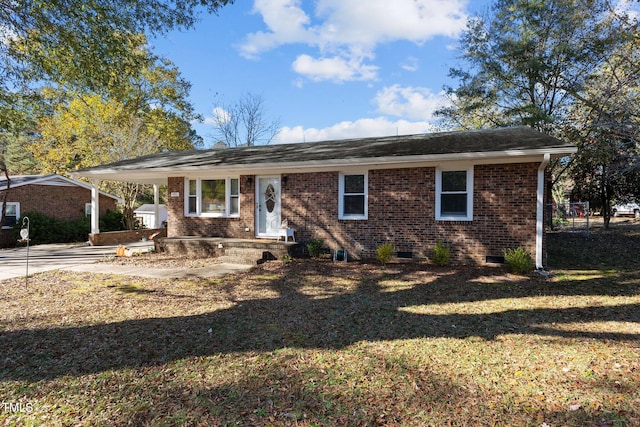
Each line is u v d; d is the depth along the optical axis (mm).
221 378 3531
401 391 3266
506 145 8461
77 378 3568
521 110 16469
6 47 8648
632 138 12680
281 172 11438
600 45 14539
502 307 5801
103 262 10633
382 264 9578
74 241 17922
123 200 21750
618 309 5621
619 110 13219
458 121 21141
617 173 14336
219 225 12523
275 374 3600
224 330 4848
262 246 10539
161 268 9500
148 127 24844
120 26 8469
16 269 9484
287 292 6906
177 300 6375
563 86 16234
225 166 10984
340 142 13445
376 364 3805
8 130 10672
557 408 2975
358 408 3002
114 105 21266
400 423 2803
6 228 16172
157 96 25953
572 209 19188
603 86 14438
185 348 4262
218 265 9852
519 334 4625
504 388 3299
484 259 9141
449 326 4953
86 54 8422
